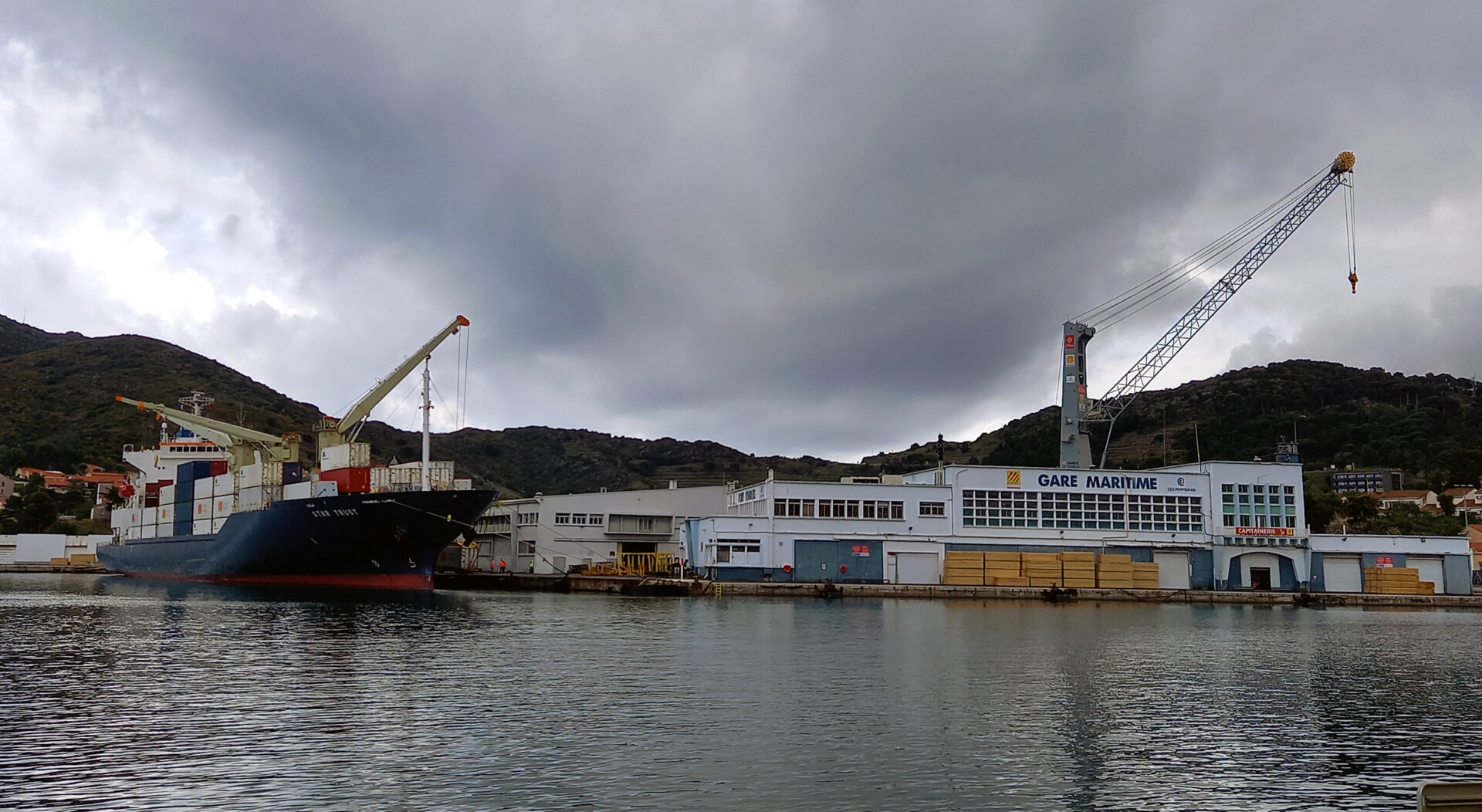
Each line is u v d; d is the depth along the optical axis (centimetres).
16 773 2622
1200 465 10862
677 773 2714
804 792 2564
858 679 4228
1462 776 2784
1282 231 12625
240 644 5234
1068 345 12350
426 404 10500
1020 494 10494
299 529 9688
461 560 12800
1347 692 4088
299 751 2872
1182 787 2645
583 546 12312
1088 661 4891
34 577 13662
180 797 2447
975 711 3581
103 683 3950
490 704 3588
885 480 11262
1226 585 10550
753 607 8275
